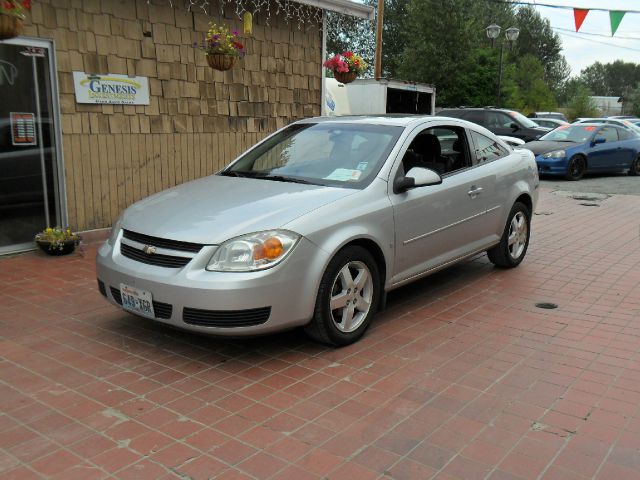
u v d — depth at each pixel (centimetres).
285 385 375
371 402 355
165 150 787
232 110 864
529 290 582
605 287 594
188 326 380
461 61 2992
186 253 384
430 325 483
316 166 491
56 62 663
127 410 342
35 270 609
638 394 369
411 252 487
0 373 384
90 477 279
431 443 312
